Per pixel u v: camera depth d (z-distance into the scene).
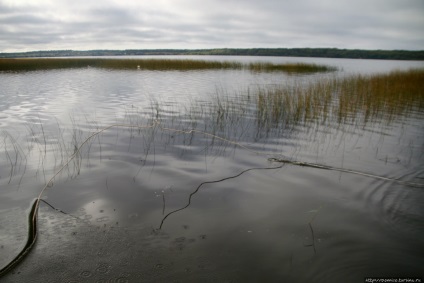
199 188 5.70
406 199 5.36
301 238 4.17
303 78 26.53
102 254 3.79
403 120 11.67
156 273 3.49
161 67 40.66
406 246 4.01
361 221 4.61
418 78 21.42
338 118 11.91
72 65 43.44
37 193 5.37
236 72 34.16
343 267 3.62
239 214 4.78
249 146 8.45
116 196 5.30
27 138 8.69
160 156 7.43
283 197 5.40
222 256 3.79
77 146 8.06
